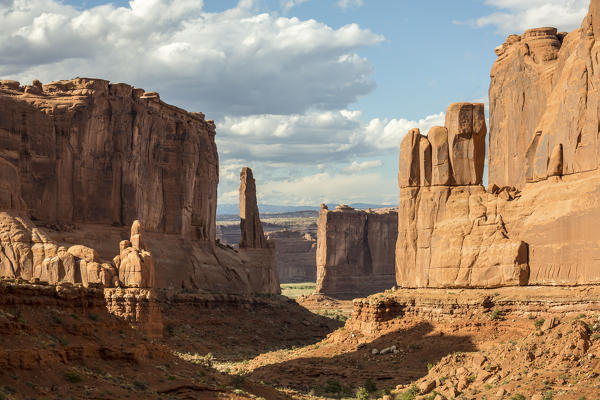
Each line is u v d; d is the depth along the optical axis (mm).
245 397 36094
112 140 74250
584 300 48031
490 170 66938
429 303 54688
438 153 57531
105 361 33062
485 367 42719
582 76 51250
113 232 73062
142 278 56844
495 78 67250
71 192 71562
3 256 60938
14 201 65375
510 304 51625
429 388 42906
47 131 70938
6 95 70250
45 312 32156
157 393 32156
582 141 51156
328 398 43969
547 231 51938
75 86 74125
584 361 39031
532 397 37125
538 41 63344
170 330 68500
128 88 76312
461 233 55719
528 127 62156
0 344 28422
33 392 27438
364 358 52562
